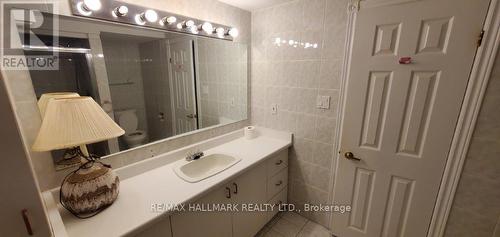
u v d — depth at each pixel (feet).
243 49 6.79
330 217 6.26
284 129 6.82
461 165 4.08
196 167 5.37
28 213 2.19
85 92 3.86
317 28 5.51
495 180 3.81
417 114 4.37
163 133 5.16
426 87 4.18
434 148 4.32
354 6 4.73
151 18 4.30
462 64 3.78
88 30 3.75
